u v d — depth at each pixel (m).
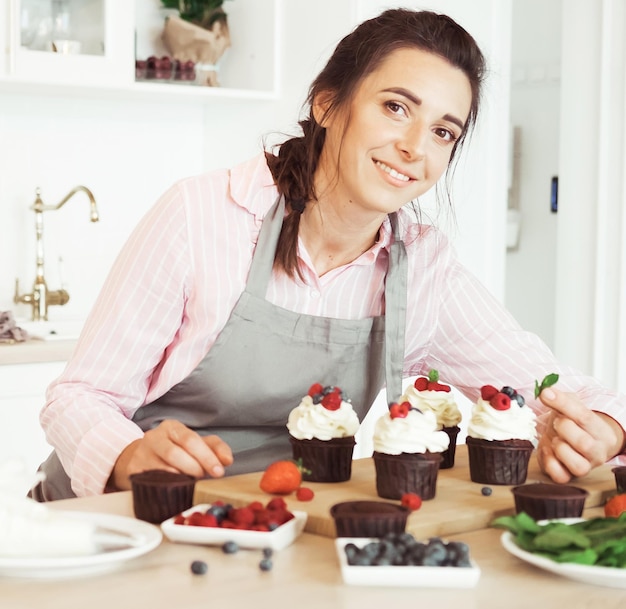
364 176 1.71
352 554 1.23
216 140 4.01
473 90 1.78
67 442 1.68
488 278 3.95
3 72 3.23
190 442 1.52
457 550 1.24
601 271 3.81
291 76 3.67
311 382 1.85
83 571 1.22
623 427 1.82
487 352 1.98
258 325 1.79
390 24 1.72
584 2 3.80
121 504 1.52
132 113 3.88
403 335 1.89
